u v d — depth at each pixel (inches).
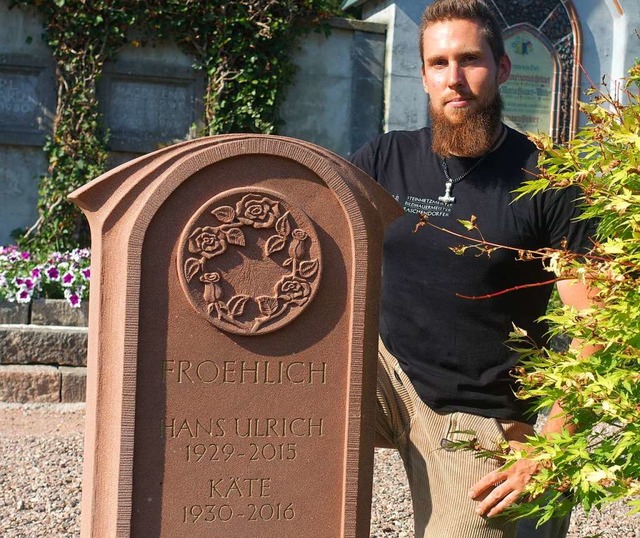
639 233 95.8
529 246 130.0
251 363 120.9
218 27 399.2
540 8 445.4
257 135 120.6
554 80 448.5
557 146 109.0
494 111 132.4
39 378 297.4
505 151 133.6
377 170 140.3
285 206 121.1
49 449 249.3
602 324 97.6
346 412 123.6
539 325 134.5
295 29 409.7
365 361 124.6
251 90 403.2
